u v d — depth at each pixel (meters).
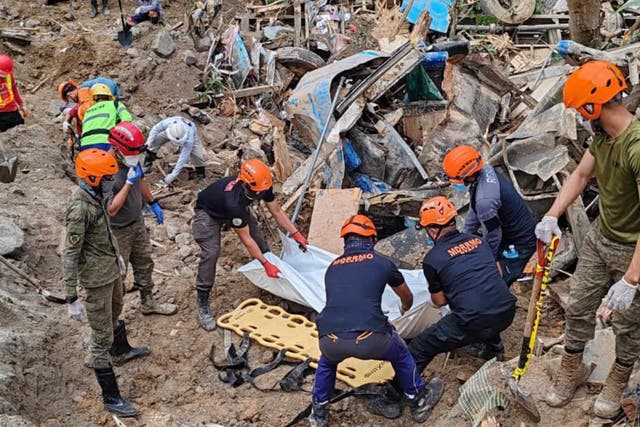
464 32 13.05
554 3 13.36
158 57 11.77
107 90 7.12
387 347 5.17
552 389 5.19
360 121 8.62
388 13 12.18
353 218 5.57
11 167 8.44
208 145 10.27
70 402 5.71
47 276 7.19
